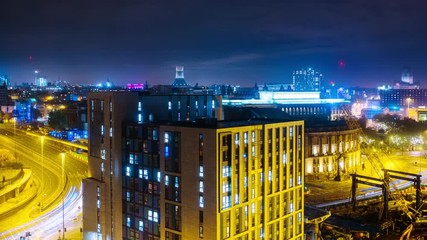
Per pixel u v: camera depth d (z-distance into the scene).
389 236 190.75
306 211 177.88
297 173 149.88
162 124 133.88
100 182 150.75
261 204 136.00
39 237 160.25
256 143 132.62
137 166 139.88
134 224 142.38
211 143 119.38
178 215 128.88
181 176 127.12
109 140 147.62
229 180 123.31
